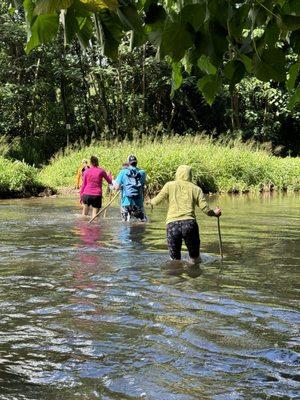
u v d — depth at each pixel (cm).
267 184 2539
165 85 3253
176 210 830
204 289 645
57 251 898
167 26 178
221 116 3478
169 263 804
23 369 407
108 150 2533
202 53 185
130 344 460
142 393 364
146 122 3212
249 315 542
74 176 2455
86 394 363
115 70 3130
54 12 166
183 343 462
